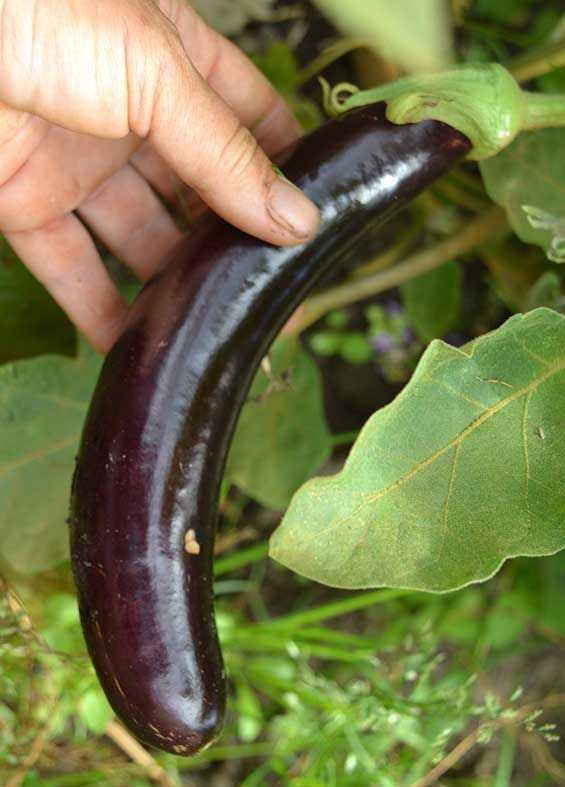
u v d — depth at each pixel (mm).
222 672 471
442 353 458
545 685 772
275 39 760
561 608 707
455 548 460
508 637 719
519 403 466
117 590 458
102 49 468
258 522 780
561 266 683
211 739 465
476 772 754
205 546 473
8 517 600
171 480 464
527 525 462
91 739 699
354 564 458
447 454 462
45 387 598
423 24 143
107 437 466
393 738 647
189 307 477
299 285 490
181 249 489
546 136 561
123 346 477
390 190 490
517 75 588
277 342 617
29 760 596
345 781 656
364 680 737
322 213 483
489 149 498
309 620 663
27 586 643
